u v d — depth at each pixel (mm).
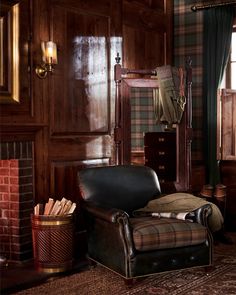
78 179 4434
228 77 6266
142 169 4648
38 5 4594
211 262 4129
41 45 4621
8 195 4516
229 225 5938
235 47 6215
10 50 4309
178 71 5406
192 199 4598
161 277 4074
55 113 4793
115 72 5211
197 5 6191
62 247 4207
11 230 4512
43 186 4691
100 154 5328
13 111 4359
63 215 4203
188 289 3770
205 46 6156
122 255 3820
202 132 6277
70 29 4941
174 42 6465
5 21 4262
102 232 4137
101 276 4129
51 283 3945
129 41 5746
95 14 5238
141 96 5434
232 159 5914
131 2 5770
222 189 5465
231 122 5934
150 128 5480
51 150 4762
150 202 4480
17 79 4355
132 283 3828
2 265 4297
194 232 3984
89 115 5180
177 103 5406
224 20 6016
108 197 4379
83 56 5098
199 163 6258
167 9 6387
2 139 4238
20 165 4445
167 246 3889
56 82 4797
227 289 3762
